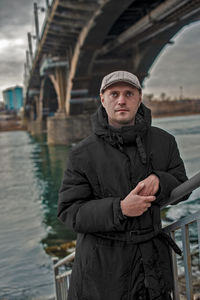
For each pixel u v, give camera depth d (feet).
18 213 53.52
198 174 4.37
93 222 5.03
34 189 74.33
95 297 5.19
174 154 5.63
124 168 5.27
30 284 26.43
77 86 129.08
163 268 5.15
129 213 4.84
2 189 77.97
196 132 207.21
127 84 5.28
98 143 5.48
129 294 5.06
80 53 110.22
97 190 5.42
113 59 137.28
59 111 157.38
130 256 5.09
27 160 130.00
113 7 80.28
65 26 105.19
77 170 5.46
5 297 24.41
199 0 68.03
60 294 12.25
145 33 100.01
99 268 5.18
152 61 136.05
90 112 152.66
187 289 5.17
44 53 148.77
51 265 30.12
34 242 37.83
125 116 5.29
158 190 4.97
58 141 161.48
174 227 5.28
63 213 5.42
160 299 4.94
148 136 5.52
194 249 21.43
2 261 32.42
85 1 82.12
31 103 317.01
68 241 37.22
